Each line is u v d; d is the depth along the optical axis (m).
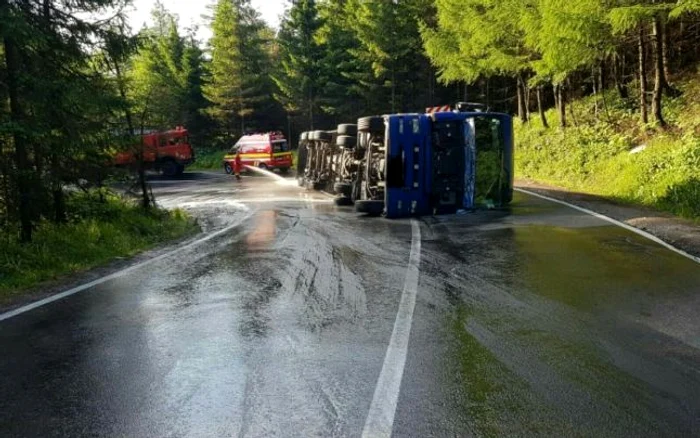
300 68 45.25
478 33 23.72
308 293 6.57
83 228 11.18
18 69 9.84
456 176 13.75
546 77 21.91
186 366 4.45
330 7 47.41
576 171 20.09
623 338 4.82
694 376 4.04
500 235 10.21
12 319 5.96
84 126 11.16
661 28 17.83
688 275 6.88
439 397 3.78
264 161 35.66
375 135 14.86
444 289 6.55
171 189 27.05
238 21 47.19
